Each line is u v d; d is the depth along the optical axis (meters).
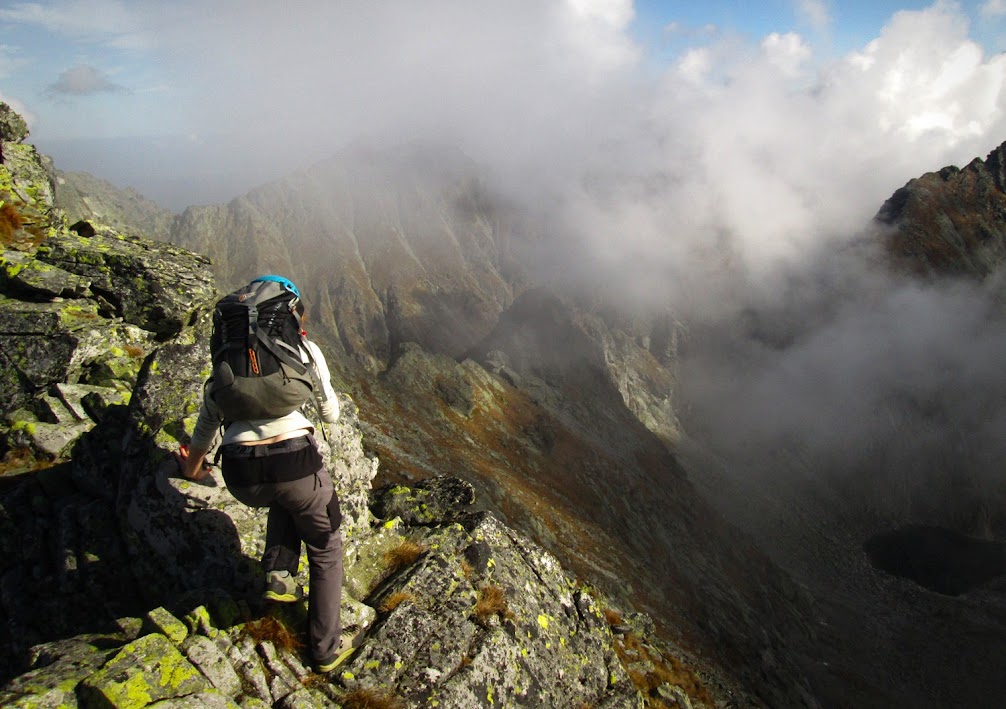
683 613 62.97
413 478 39.69
